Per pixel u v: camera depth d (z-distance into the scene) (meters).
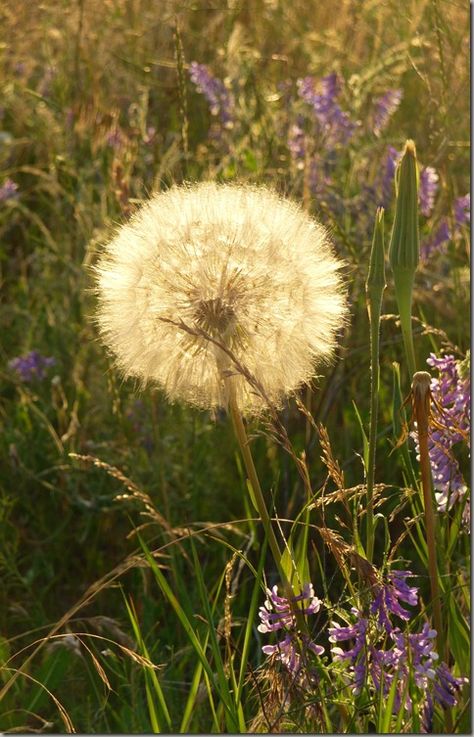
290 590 2.01
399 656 1.96
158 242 2.08
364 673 1.97
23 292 4.79
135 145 4.03
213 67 5.05
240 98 4.58
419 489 2.17
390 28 5.56
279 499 3.59
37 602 3.31
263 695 2.14
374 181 3.97
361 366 3.88
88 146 4.65
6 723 2.66
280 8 5.95
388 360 3.92
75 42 5.38
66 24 5.57
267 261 2.03
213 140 4.59
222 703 2.07
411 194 1.94
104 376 4.05
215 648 2.07
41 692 2.73
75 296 4.29
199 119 5.00
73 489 3.76
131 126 4.49
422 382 1.89
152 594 3.42
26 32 5.94
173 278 2.05
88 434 4.05
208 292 2.02
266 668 2.22
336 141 4.19
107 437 4.00
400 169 1.95
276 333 2.00
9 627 3.32
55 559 3.71
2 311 4.70
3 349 4.67
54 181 4.55
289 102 4.43
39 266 4.74
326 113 4.19
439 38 3.65
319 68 5.39
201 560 3.54
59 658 2.85
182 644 3.07
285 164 4.23
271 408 1.88
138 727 2.53
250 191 2.20
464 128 4.07
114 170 3.81
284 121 4.37
